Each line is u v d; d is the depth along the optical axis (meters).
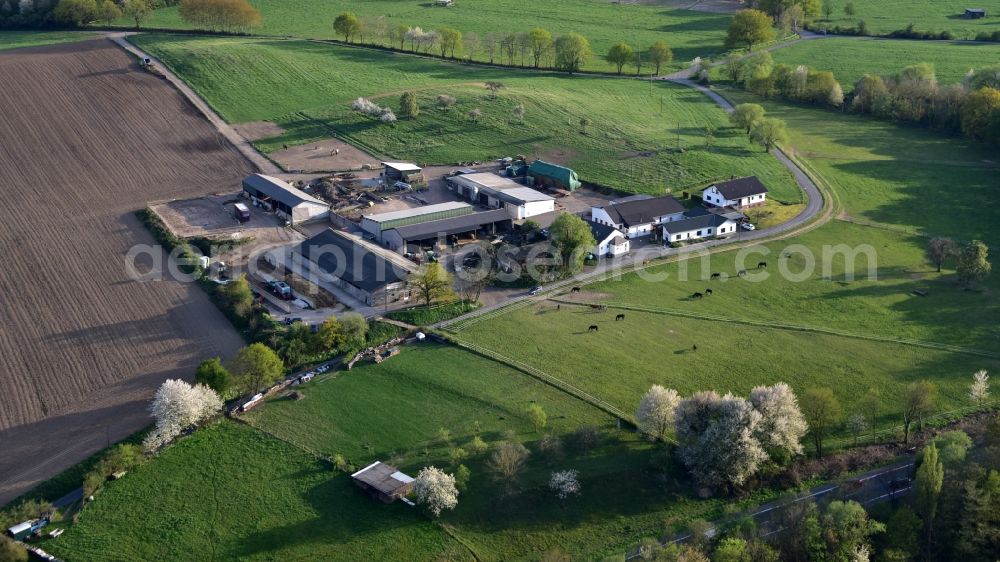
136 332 137.88
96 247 164.62
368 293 144.12
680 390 121.75
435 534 97.88
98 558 95.25
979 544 94.12
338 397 121.12
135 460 109.12
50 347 134.38
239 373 121.12
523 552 95.88
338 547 96.31
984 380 120.25
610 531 98.62
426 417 116.81
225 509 101.81
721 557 90.25
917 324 142.62
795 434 108.00
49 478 107.50
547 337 135.62
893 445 111.75
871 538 96.44
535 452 109.69
